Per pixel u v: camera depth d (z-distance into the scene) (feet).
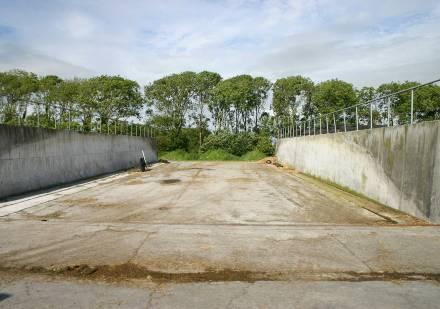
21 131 37.50
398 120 36.32
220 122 143.95
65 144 48.08
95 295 12.66
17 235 20.08
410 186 27.37
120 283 13.73
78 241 18.86
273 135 125.49
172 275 14.46
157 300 12.26
